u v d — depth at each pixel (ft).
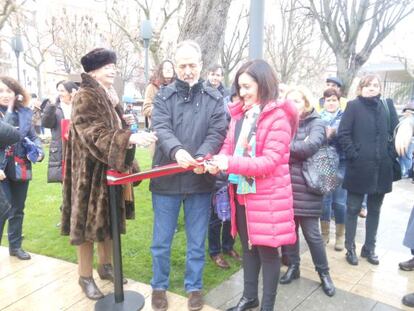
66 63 66.54
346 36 29.94
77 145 8.50
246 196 7.95
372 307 9.20
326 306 9.21
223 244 11.81
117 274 8.71
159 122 8.52
